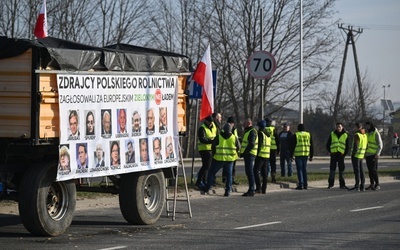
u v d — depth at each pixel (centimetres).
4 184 1130
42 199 1122
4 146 1127
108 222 1341
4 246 1060
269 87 4106
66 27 3075
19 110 1084
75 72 1130
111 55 1199
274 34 4091
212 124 1877
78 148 1141
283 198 1850
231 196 1869
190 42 3909
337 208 1636
